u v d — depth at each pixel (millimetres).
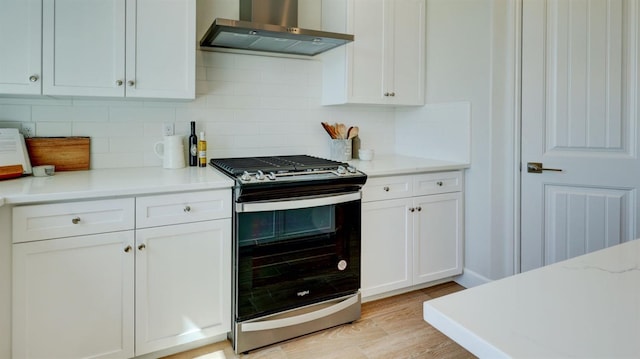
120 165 2268
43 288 1556
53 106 2086
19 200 1467
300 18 2727
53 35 1778
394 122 3254
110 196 1635
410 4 2799
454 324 622
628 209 2074
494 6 2441
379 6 2652
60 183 1751
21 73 1732
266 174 1968
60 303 1590
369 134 3137
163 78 2016
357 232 2217
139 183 1770
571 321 621
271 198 1929
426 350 1979
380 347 2006
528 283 776
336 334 2129
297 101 2777
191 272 1854
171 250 1801
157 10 1983
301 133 2809
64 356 1609
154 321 1783
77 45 1827
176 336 1841
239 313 1921
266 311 1989
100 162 2217
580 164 2213
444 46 2791
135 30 1938
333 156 2816
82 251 1616
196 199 1835
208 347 1992
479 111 2580
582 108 2188
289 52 2660
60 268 1581
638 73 2002
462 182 2709
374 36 2645
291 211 2020
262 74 2639
